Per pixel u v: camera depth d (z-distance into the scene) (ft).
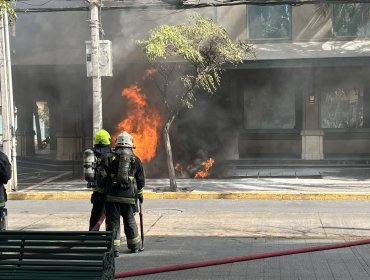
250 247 21.24
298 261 18.81
